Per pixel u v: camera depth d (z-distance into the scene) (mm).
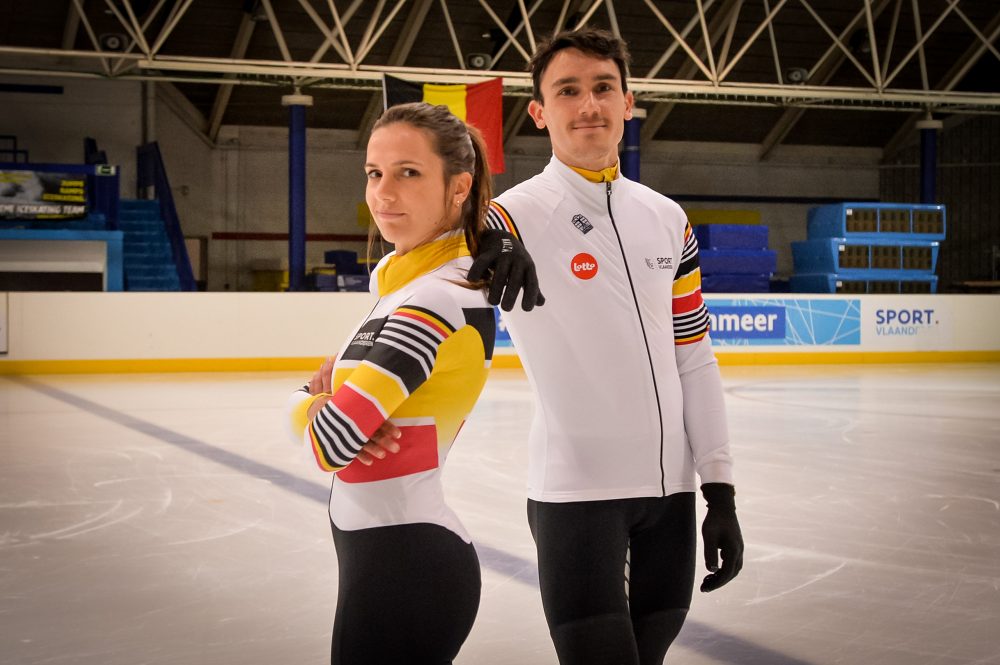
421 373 1550
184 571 4215
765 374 14219
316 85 16875
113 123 19938
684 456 2090
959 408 10055
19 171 15164
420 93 13453
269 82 16719
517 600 3824
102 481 6215
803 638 3416
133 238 18609
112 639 3375
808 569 4270
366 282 18844
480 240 1691
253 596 3867
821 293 17859
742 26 20266
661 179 24641
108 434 8219
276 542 4711
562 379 2016
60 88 19641
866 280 17906
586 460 1986
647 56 20828
